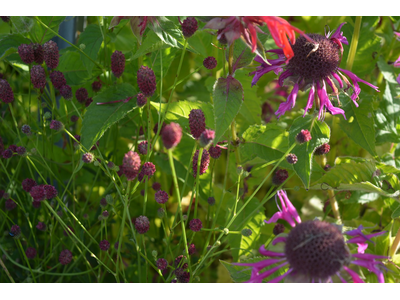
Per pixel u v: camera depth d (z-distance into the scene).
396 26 1.17
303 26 1.29
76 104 1.09
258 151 0.92
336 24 1.26
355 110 0.96
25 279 0.91
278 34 0.68
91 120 0.83
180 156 1.07
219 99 0.75
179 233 1.18
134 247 1.01
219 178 1.37
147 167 0.75
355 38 0.97
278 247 0.72
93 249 1.01
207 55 1.09
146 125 1.02
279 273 0.80
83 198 1.24
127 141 1.30
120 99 0.86
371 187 0.84
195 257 1.07
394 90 1.13
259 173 1.08
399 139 1.08
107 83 1.00
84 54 0.92
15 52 1.01
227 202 1.00
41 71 0.83
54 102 0.99
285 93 1.54
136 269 1.02
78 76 1.03
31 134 0.85
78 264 0.99
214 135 0.68
